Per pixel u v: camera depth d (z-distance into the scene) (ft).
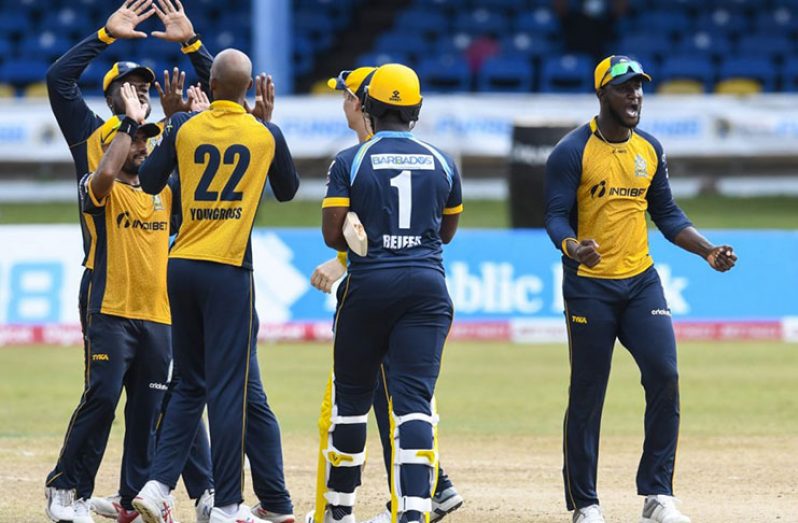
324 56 361.30
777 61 349.41
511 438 128.36
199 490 90.79
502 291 204.44
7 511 95.20
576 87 336.49
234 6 371.76
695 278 204.54
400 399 78.59
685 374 171.53
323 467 85.15
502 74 336.08
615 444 125.49
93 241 87.81
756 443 125.39
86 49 90.38
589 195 87.76
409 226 79.05
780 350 193.57
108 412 87.20
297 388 159.43
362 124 88.74
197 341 84.69
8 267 201.57
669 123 284.82
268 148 83.56
